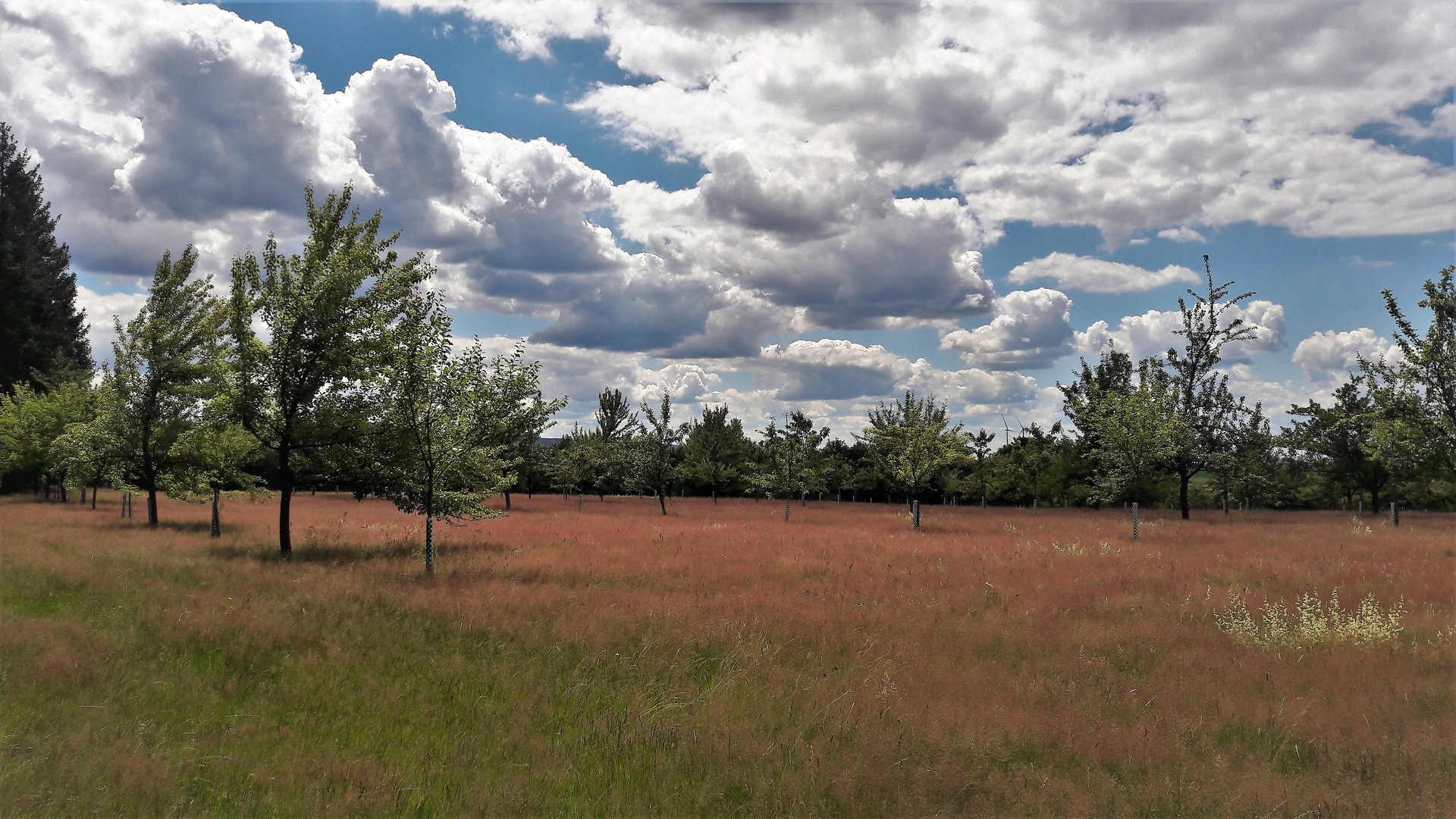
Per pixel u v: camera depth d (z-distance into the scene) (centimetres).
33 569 1437
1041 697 824
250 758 661
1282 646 1020
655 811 593
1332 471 3919
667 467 4197
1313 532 2625
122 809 557
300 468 1936
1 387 5141
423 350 1620
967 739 695
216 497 2377
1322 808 575
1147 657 983
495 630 1078
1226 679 882
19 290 5497
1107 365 5478
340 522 2961
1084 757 675
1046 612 1234
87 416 3416
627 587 1448
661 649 1005
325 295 1814
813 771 645
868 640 1039
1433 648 995
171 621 1057
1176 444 3275
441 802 587
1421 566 1680
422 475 1652
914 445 3070
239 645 973
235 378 1853
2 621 1019
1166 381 3469
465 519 3167
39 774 595
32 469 3759
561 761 676
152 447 2623
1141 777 642
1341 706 784
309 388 1862
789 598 1321
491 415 1698
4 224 5788
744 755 682
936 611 1230
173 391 2555
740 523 3112
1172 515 3897
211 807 571
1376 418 2155
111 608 1158
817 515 3850
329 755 664
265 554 1795
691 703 827
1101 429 3409
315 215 1884
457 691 852
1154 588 1452
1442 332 1881
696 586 1462
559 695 844
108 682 816
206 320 2533
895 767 646
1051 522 3303
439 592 1320
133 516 3138
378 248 1928
